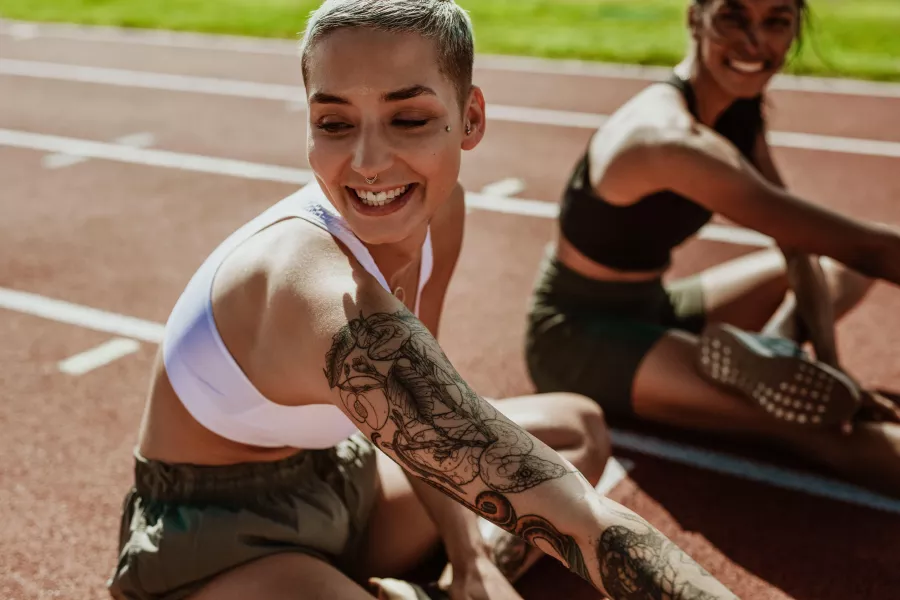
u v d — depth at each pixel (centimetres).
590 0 1130
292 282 166
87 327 393
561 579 247
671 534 262
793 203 257
